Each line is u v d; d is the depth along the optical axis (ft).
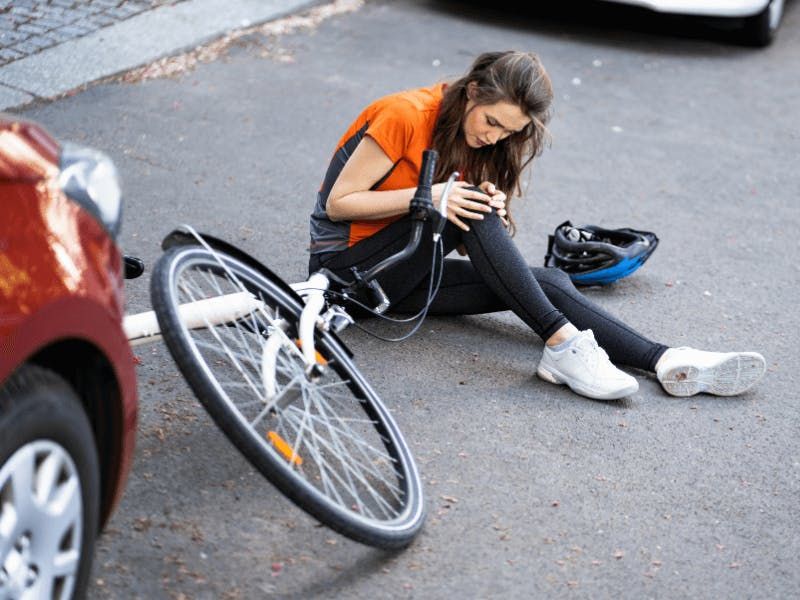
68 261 8.04
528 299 13.21
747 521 11.55
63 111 21.16
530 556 10.59
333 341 11.48
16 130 8.39
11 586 7.60
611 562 10.65
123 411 8.68
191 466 11.21
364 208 12.92
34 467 7.71
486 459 12.07
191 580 9.65
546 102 12.35
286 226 17.81
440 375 13.70
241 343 12.23
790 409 13.84
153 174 19.08
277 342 10.60
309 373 10.29
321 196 13.80
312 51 26.07
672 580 10.49
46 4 25.75
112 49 24.08
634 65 28.30
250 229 17.52
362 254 13.43
